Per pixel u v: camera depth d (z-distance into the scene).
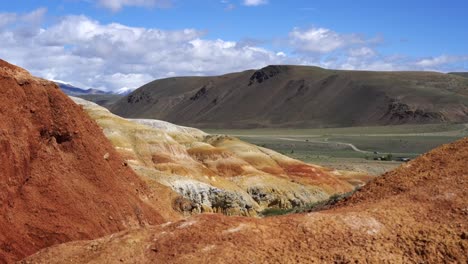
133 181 33.84
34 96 27.83
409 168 25.22
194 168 60.75
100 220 26.88
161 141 62.16
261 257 16.81
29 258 18.94
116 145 57.88
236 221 19.14
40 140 27.36
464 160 24.25
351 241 17.38
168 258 17.38
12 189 24.16
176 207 41.53
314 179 75.12
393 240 17.42
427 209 19.58
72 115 29.83
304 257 16.67
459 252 16.72
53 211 24.95
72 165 28.38
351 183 80.56
